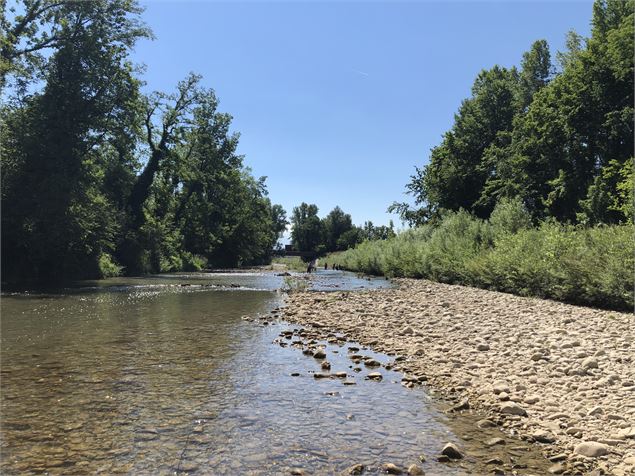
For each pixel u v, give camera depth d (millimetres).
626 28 29922
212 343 10117
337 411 5980
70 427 5352
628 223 18141
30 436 5090
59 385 6957
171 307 16516
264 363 8438
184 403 6211
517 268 19578
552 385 6902
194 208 62781
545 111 35188
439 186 49094
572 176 33062
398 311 15062
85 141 31500
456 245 29500
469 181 47125
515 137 40125
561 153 34438
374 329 11945
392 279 35469
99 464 4449
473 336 10625
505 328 11320
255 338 10734
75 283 29266
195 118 61719
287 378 7484
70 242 30781
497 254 22812
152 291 23672
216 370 7906
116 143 35312
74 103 29828
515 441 5105
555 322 12000
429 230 41750
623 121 29781
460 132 48781
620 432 5109
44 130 28812
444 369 7965
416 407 6176
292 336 11062
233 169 69625
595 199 28828
